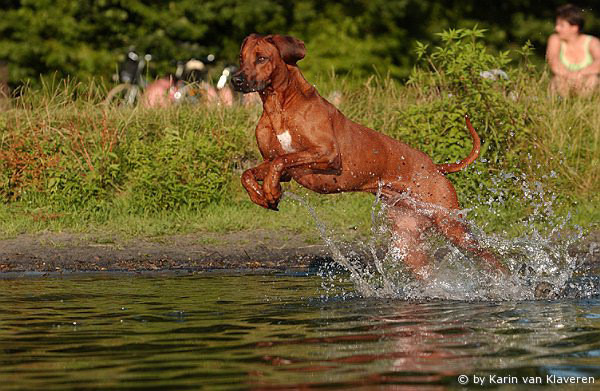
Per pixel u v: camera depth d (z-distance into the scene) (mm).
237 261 12180
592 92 18250
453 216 10219
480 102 15391
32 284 10375
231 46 26953
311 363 6492
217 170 15289
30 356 6746
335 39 26672
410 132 15555
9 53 25031
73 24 25484
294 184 15641
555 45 18938
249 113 17609
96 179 14906
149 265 11852
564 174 15922
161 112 17438
